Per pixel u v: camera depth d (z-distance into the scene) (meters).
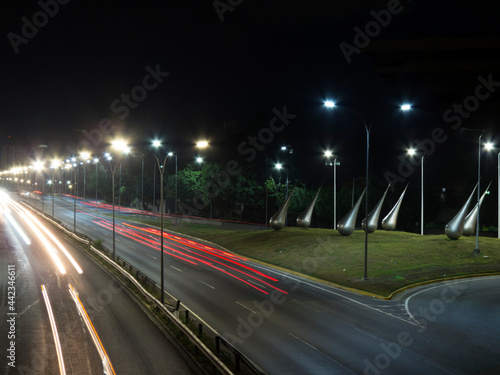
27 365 19.91
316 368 19.52
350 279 37.53
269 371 19.12
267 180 81.62
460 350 22.12
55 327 25.48
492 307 30.36
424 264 42.53
